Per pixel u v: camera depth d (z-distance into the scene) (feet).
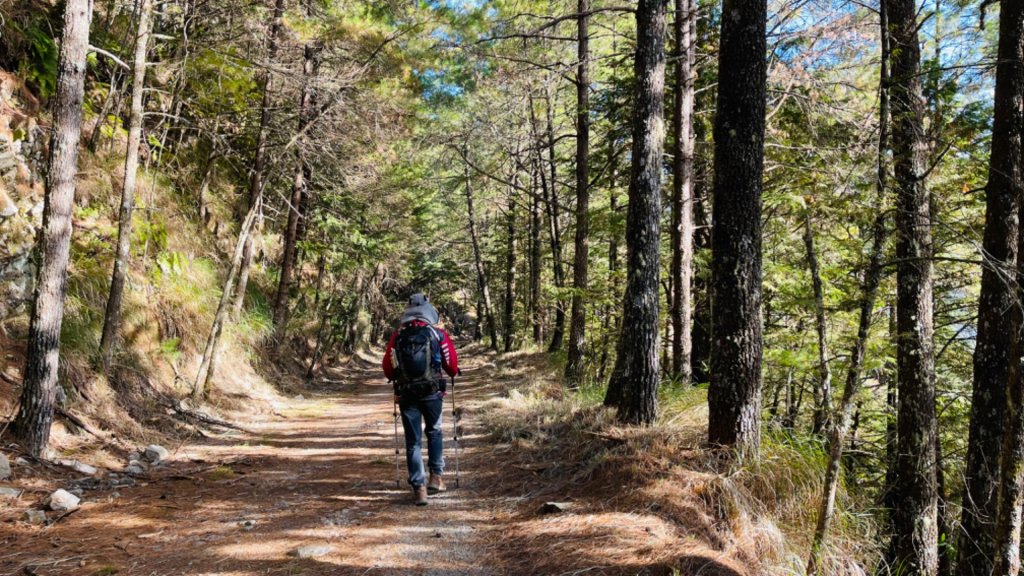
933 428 21.88
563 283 64.44
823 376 17.02
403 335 17.24
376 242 66.03
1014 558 12.63
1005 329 18.63
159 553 12.73
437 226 114.11
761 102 16.31
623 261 62.03
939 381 34.35
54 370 19.04
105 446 21.48
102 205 31.63
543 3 34.81
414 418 16.89
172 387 30.91
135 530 14.17
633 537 12.24
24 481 16.83
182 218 40.40
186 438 25.93
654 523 12.84
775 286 29.53
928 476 21.61
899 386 22.54
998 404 18.97
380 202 63.31
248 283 50.03
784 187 17.39
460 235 119.85
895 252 19.83
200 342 36.42
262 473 20.43
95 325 26.43
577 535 12.80
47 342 18.80
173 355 32.63
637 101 22.12
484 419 29.43
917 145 17.52
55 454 19.15
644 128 21.80
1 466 16.61
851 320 24.76
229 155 50.14
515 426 24.77
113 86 31.81
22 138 25.48
